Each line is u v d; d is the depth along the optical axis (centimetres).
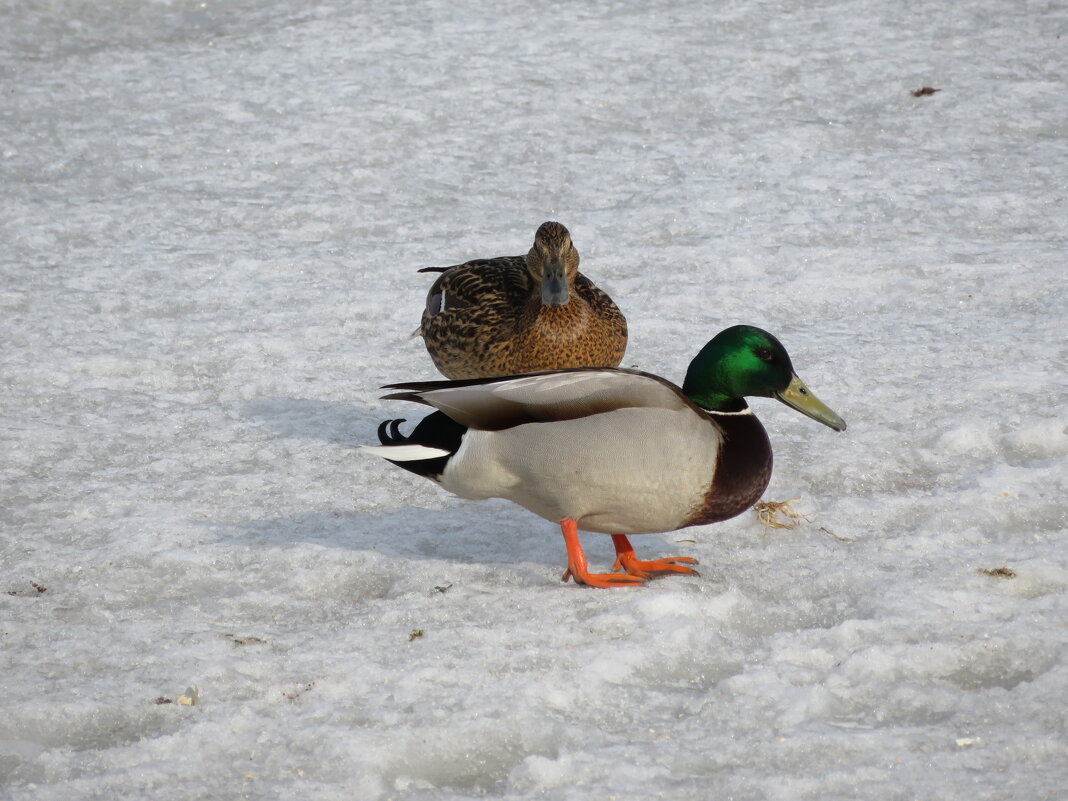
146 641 773
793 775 620
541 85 2208
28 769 645
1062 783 607
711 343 822
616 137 2012
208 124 2073
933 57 2280
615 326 1093
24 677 728
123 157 1948
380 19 2556
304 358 1295
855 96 2148
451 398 791
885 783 613
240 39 2466
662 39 2411
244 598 835
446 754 659
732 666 741
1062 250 1520
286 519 960
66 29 2538
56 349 1302
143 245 1633
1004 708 672
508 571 865
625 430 766
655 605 795
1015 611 781
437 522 955
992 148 1927
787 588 840
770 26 2470
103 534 931
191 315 1410
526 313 1067
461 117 2089
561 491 791
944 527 909
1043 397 1130
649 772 627
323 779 630
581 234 1647
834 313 1399
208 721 673
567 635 766
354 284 1498
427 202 1786
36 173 1889
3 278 1502
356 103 2145
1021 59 2252
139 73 2292
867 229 1623
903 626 762
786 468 1027
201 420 1155
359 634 777
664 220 1678
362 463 1066
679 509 792
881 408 1131
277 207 1755
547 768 629
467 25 2511
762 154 1923
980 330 1306
